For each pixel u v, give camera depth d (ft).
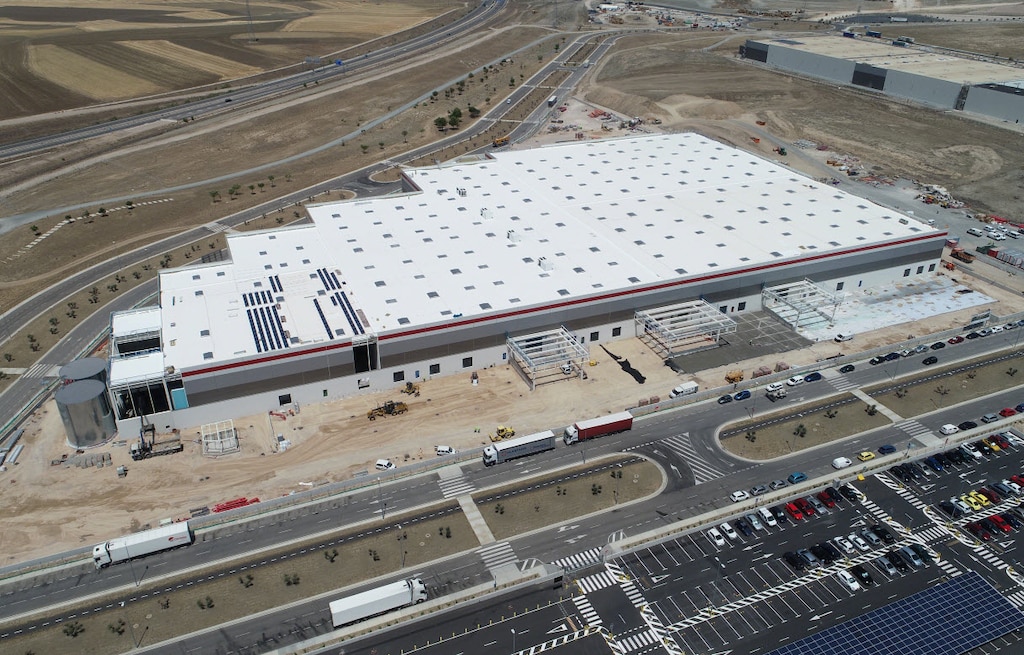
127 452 302.25
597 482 285.02
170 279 381.19
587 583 243.19
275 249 414.62
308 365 322.55
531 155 565.53
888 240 417.08
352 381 335.26
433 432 312.71
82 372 311.06
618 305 368.68
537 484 284.41
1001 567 249.96
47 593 237.66
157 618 228.63
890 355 363.56
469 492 280.72
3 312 435.94
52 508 272.10
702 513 270.05
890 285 435.53
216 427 309.83
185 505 272.92
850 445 305.73
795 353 368.07
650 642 223.51
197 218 574.97
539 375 352.90
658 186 501.56
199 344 321.93
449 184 508.53
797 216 451.12
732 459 297.74
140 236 542.57
